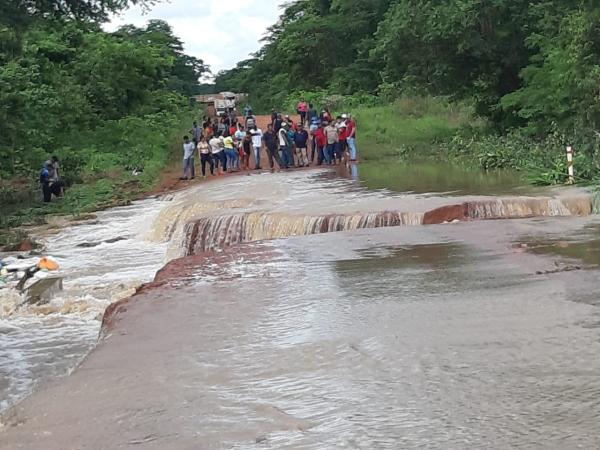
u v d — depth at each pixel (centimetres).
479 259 1112
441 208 1545
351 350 739
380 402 604
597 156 1981
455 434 533
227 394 647
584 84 2362
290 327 834
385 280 1023
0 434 603
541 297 880
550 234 1277
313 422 575
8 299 1360
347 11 6806
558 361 668
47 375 985
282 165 2991
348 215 1550
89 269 1644
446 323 805
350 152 3055
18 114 2894
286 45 6894
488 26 3152
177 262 1242
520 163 2402
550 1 3022
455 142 3288
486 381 631
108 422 605
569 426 534
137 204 2569
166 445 553
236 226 1658
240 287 1037
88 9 2731
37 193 2850
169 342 809
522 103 3045
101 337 895
